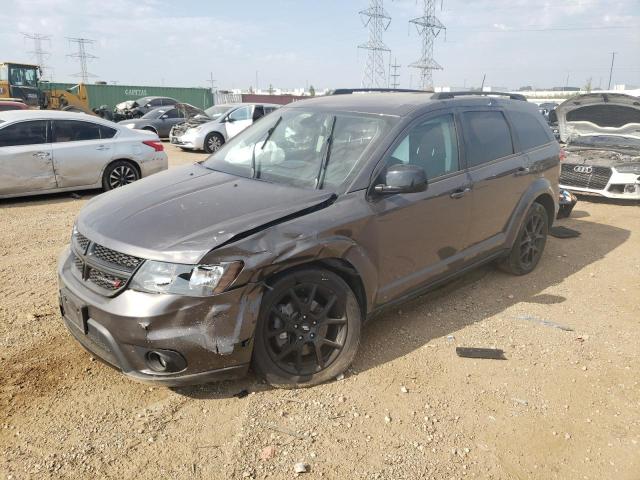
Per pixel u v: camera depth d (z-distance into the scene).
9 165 8.43
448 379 3.55
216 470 2.69
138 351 2.93
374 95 4.67
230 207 3.33
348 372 3.56
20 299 4.60
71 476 2.62
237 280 2.94
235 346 2.98
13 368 3.50
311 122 4.23
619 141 9.76
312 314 3.34
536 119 5.53
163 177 4.15
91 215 3.49
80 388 3.32
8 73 25.83
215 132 16.98
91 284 3.13
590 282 5.38
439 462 2.81
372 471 2.72
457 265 4.42
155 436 2.91
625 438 3.06
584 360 3.86
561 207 7.82
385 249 3.70
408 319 4.39
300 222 3.24
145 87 40.97
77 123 9.23
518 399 3.37
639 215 8.32
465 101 4.63
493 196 4.66
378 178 3.66
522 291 5.07
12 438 2.87
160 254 2.91
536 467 2.81
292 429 2.99
